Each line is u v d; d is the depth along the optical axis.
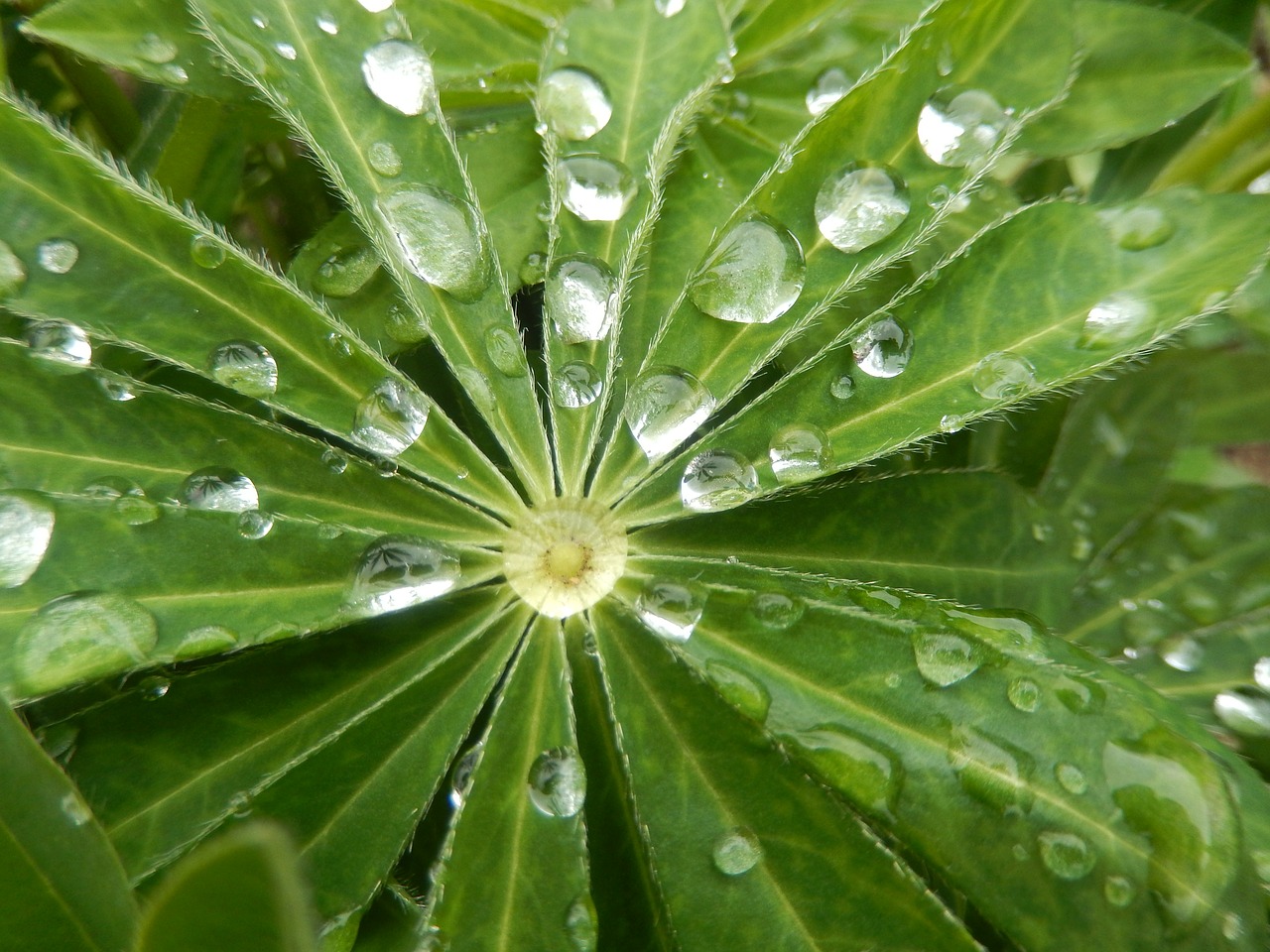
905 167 0.10
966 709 0.09
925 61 0.10
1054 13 0.10
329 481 0.10
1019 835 0.09
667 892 0.10
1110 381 0.12
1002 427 0.12
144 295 0.10
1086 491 0.12
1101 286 0.10
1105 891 0.09
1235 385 0.14
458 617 0.10
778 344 0.10
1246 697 0.11
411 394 0.10
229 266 0.10
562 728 0.10
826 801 0.10
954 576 0.11
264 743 0.10
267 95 0.10
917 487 0.11
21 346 0.10
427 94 0.10
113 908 0.09
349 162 0.10
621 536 0.10
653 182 0.10
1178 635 0.11
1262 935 0.09
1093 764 0.09
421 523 0.10
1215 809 0.09
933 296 0.10
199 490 0.10
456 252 0.10
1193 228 0.10
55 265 0.10
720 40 0.11
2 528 0.09
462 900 0.09
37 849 0.09
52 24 0.10
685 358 0.10
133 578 0.09
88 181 0.10
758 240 0.10
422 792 0.10
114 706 0.10
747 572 0.10
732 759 0.10
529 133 0.11
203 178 0.12
